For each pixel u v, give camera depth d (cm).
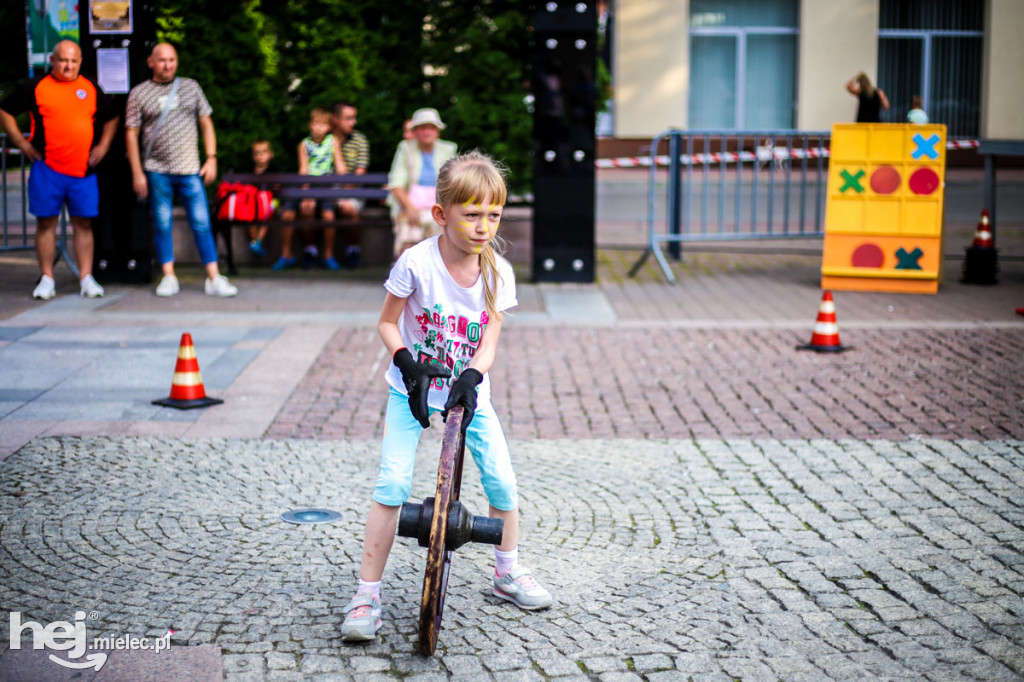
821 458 553
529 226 1228
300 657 346
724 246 1388
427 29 1236
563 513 479
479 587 405
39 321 861
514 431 604
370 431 598
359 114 1221
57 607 376
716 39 2428
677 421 622
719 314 930
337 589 397
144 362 735
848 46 2358
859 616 377
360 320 884
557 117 1057
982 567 416
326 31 1204
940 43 2405
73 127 912
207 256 991
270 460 544
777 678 335
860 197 1048
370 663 342
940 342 818
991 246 1084
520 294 1020
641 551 436
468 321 358
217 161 1202
